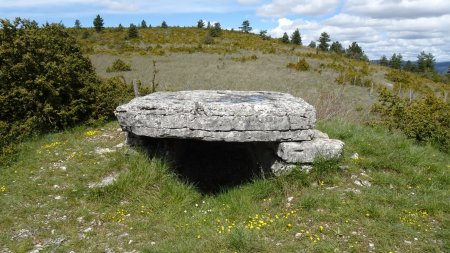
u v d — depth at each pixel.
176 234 5.41
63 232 5.51
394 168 6.99
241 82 21.45
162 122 6.64
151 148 7.68
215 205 6.30
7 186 6.75
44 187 6.68
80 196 6.39
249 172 8.30
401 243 4.91
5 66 9.58
